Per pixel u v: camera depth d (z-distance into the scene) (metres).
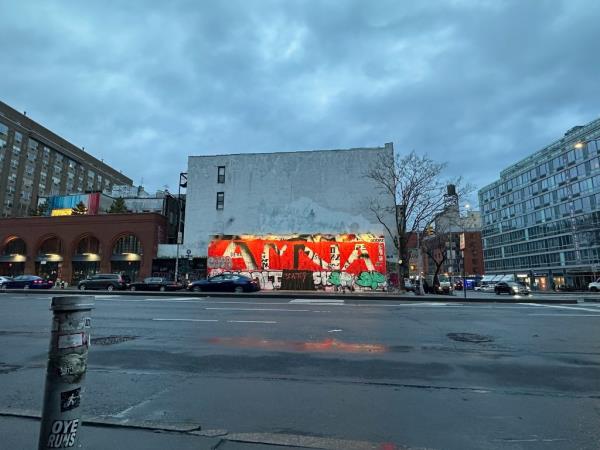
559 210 75.75
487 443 3.46
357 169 37.47
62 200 49.31
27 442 3.32
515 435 3.63
